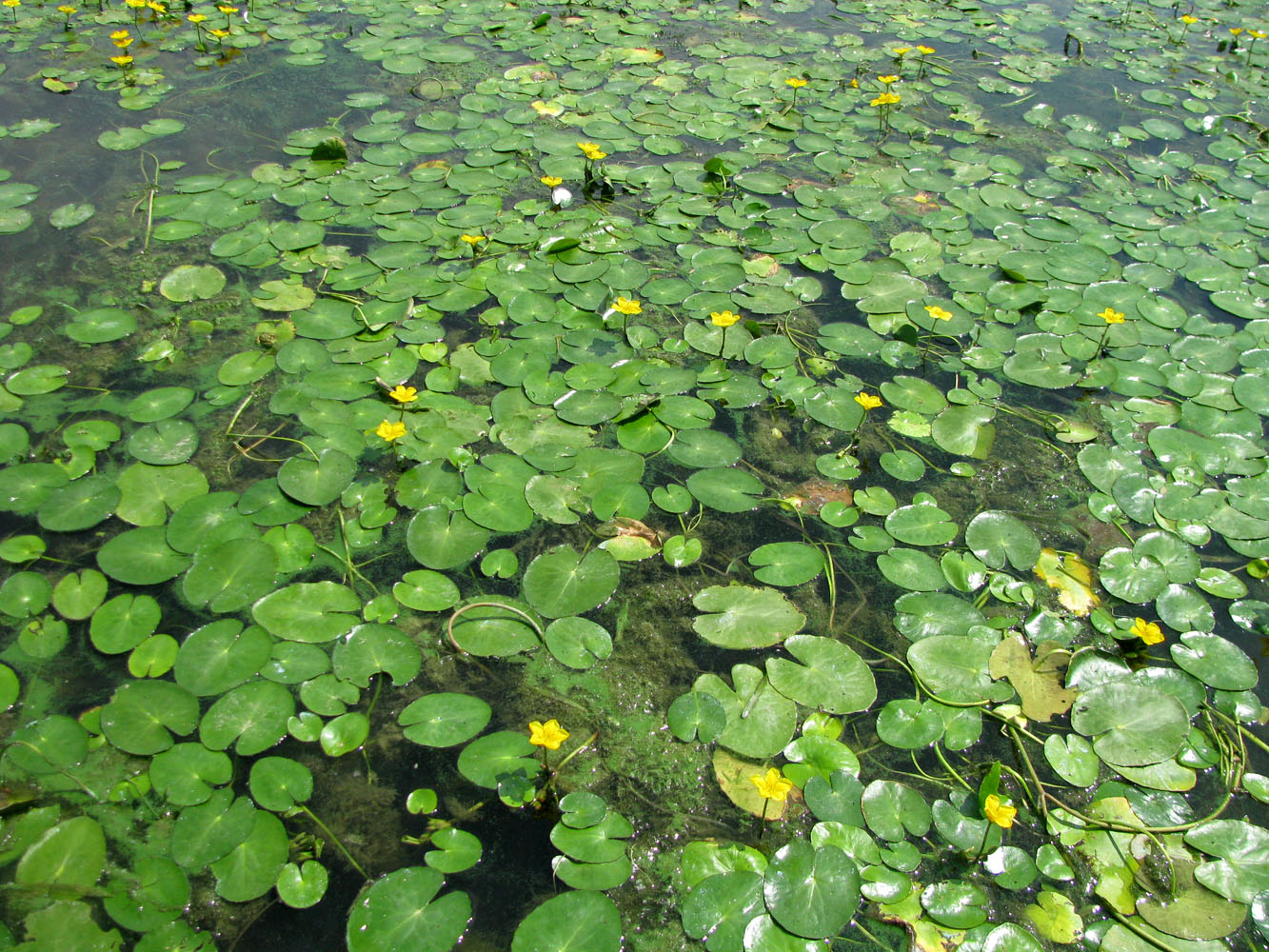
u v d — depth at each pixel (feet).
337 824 6.48
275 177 13.67
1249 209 14.74
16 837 6.20
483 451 9.45
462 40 19.19
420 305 11.32
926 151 16.07
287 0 20.71
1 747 6.73
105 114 15.31
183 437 9.27
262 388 10.03
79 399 9.77
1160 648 8.15
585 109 16.57
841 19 22.12
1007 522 9.08
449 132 15.40
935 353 11.45
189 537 8.22
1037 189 14.98
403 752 6.96
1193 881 6.52
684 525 8.97
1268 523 9.25
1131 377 11.09
